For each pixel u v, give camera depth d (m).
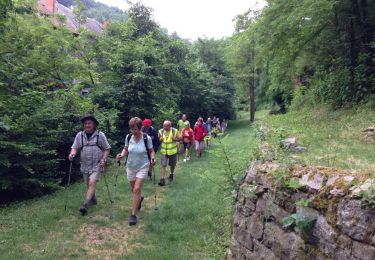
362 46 14.34
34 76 12.78
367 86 13.47
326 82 15.70
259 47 15.62
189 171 11.92
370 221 2.88
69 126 10.87
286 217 3.72
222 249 5.70
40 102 10.11
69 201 7.99
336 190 3.27
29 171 8.29
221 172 7.14
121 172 11.47
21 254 5.31
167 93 21.88
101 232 6.39
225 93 41.19
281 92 28.66
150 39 20.42
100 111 14.62
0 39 11.71
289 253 3.80
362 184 3.08
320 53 15.94
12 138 8.88
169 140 10.16
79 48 17.80
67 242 5.88
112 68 18.30
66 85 14.76
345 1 13.47
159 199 8.59
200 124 15.33
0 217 6.90
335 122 11.10
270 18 14.20
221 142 6.80
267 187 4.34
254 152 5.59
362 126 9.40
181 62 29.02
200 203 7.86
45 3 32.22
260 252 4.42
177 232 6.37
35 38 14.06
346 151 5.95
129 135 7.19
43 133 9.71
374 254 2.83
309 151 5.74
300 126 10.62
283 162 4.36
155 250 5.66
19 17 13.59
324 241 3.33
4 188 8.16
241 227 4.97
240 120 45.78
